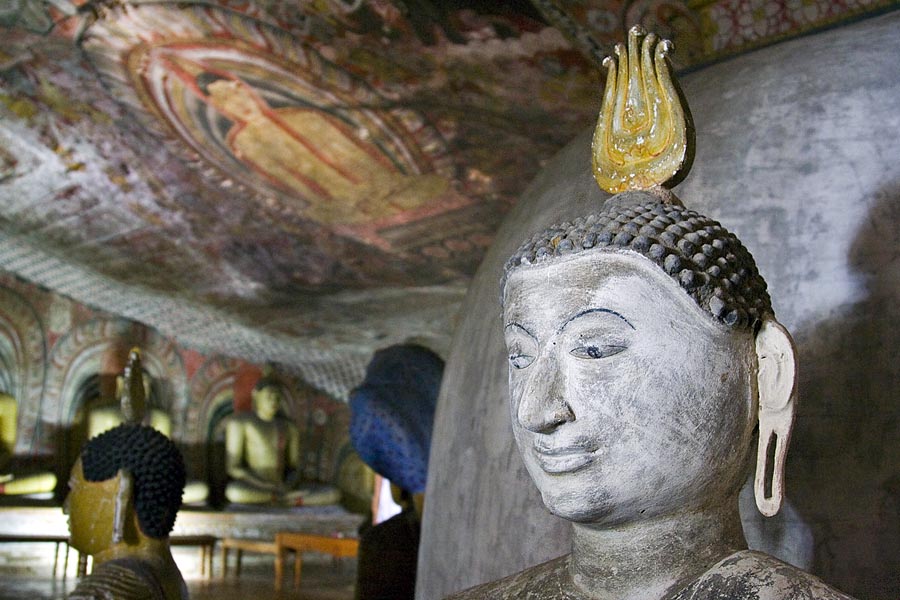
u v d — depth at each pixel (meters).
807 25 3.04
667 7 3.40
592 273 1.53
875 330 2.13
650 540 1.51
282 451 12.60
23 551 9.62
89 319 11.66
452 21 4.36
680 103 1.71
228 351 12.53
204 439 12.46
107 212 8.14
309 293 9.12
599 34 3.88
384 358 5.31
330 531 11.64
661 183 1.71
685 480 1.49
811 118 2.38
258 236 8.05
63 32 5.59
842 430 2.10
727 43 3.25
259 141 6.41
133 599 2.90
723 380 1.51
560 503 1.51
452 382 2.93
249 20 5.02
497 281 2.84
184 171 7.18
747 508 2.10
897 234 2.19
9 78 6.27
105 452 3.14
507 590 1.71
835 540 2.05
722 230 1.61
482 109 5.13
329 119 5.85
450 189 6.29
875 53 2.46
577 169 2.79
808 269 2.22
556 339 1.54
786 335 1.55
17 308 11.17
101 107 6.50
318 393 13.24
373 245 7.58
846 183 2.27
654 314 1.50
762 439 1.54
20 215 8.74
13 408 10.88
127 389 3.36
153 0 5.06
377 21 4.62
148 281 9.94
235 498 12.09
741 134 2.45
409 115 5.50
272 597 8.85
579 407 1.49
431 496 2.90
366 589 4.89
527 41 4.28
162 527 3.18
